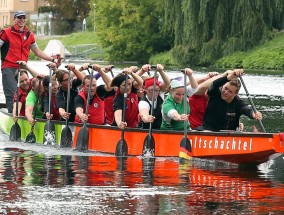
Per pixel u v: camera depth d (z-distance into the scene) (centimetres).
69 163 2508
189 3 9381
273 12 9575
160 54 13212
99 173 2302
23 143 3055
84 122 2819
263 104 5078
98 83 6056
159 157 2638
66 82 2948
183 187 2095
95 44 16588
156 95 2730
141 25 13450
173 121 2689
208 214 1784
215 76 2689
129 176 2253
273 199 1950
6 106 3747
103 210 1802
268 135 2436
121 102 2753
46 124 2973
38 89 3059
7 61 3384
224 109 2602
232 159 2514
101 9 13938
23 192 1975
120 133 2722
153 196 1966
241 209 1836
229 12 9406
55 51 6081
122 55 14000
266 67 9438
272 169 2452
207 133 2548
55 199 1898
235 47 9506
